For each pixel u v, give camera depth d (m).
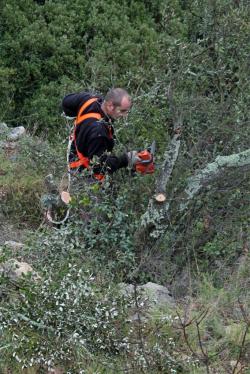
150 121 11.12
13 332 7.36
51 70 15.29
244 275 9.24
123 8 16.30
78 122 9.59
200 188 9.79
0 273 7.98
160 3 16.67
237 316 8.30
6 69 14.69
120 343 7.47
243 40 11.51
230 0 12.09
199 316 7.93
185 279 9.34
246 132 10.83
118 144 10.87
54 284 7.64
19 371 7.16
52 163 11.56
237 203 10.30
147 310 8.07
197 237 10.02
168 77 10.97
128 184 9.88
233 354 7.59
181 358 7.46
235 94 11.38
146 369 7.20
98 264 9.05
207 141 10.79
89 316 7.61
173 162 9.85
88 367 7.21
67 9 16.00
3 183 11.18
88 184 9.47
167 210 9.66
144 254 9.68
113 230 9.48
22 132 13.48
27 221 10.91
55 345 7.26
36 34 15.16
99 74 13.70
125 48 15.00
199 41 11.52
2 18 15.51
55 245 8.45
